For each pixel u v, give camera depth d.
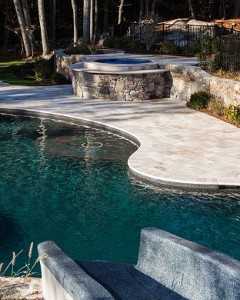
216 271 4.80
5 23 43.50
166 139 14.16
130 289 5.39
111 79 20.33
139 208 10.00
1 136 15.52
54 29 41.00
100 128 16.25
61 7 45.84
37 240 8.77
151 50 27.27
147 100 20.45
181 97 20.16
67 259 5.06
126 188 11.04
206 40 23.94
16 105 19.28
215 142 13.81
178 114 17.48
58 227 9.27
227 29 29.38
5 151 13.92
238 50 17.94
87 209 10.02
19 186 11.30
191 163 11.98
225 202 10.20
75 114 17.53
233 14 44.84
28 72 29.75
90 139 15.04
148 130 15.20
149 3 45.19
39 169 12.42
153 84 20.62
